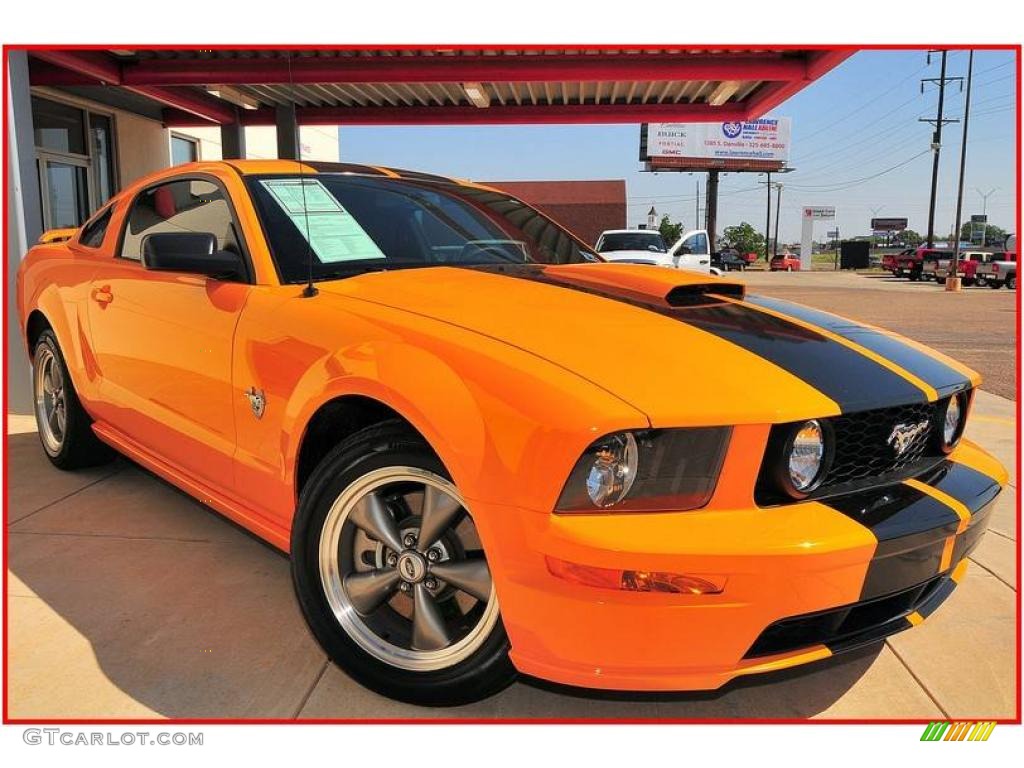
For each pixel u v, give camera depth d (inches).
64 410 156.4
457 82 388.8
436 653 85.1
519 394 73.8
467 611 89.0
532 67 382.0
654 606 69.7
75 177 456.8
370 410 94.3
